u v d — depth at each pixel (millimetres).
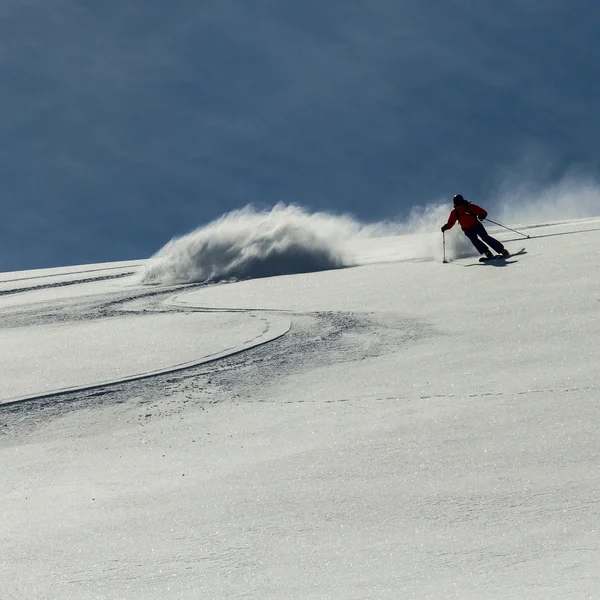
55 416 23203
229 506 14672
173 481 16750
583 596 9430
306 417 20781
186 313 37375
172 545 13008
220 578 11500
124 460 18891
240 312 35938
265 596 10703
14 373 28297
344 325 31406
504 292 34062
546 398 19531
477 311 31297
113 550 13078
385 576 10930
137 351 30109
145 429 21391
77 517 15039
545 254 42188
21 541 13969
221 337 31234
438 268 42812
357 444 17688
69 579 12000
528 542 11578
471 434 17375
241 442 19266
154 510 14953
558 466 14750
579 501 12961
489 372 23203
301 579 11156
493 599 9727
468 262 43656
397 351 27078
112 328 35469
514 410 18797
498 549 11445
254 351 28625
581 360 23156
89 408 23672
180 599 10891
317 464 16594
